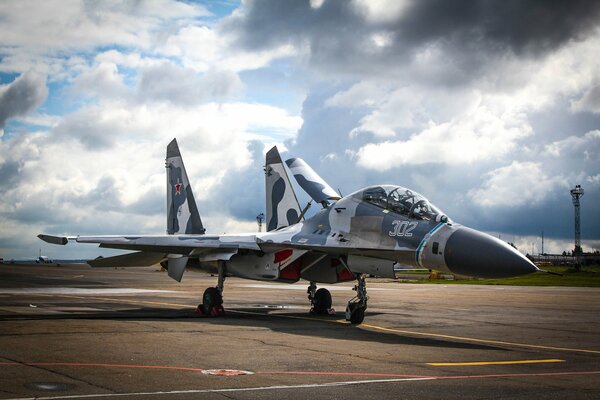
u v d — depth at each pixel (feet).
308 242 52.80
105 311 58.95
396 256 47.67
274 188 77.51
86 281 139.13
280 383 24.66
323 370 27.84
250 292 100.78
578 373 28.53
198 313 56.49
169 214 78.59
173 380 24.73
